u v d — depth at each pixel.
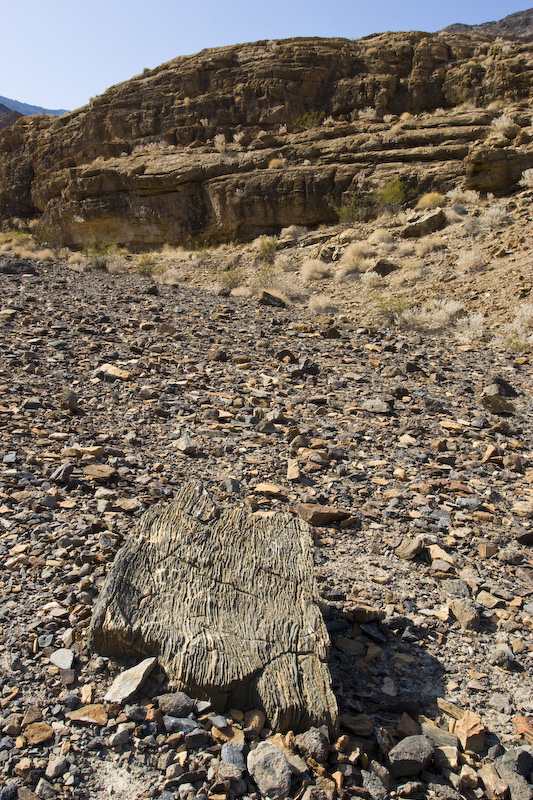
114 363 9.28
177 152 29.97
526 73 27.58
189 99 32.00
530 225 18.31
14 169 38.22
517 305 14.68
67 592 3.86
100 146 33.06
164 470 5.93
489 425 8.21
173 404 7.79
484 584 4.64
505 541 5.32
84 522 4.70
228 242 27.55
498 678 3.73
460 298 15.92
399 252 19.88
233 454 6.52
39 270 19.08
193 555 3.68
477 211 20.94
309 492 5.83
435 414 8.54
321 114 29.86
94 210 30.28
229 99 31.41
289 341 12.15
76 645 3.38
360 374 10.21
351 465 6.58
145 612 3.34
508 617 4.28
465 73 28.89
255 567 3.68
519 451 7.49
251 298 17.39
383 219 23.50
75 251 31.39
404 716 3.29
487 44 30.31
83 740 2.84
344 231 23.12
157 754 2.80
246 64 31.58
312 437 7.28
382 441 7.36
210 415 7.49
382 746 3.04
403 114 28.11
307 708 3.04
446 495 6.07
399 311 15.23
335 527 5.30
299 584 3.63
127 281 19.08
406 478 6.36
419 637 4.02
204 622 3.33
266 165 27.38
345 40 31.69
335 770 2.85
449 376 10.54
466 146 24.53
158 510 3.95
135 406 7.60
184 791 2.63
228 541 3.82
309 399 8.59
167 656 3.17
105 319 12.02
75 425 6.77
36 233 33.75
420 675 3.69
